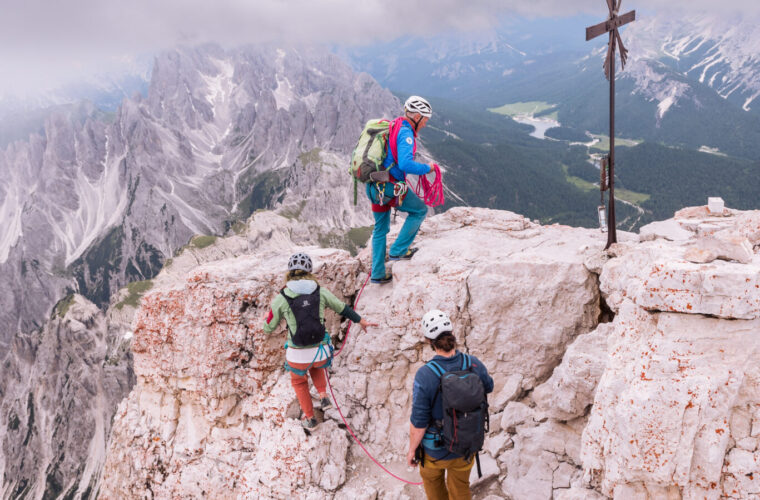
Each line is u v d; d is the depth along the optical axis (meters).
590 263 8.24
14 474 195.38
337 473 7.69
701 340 4.77
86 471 188.12
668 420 4.69
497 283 8.35
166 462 9.23
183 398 9.37
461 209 11.74
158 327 9.30
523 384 8.24
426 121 7.95
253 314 8.90
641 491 4.94
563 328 8.20
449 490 5.63
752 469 4.54
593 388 6.79
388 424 8.47
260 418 8.76
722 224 8.91
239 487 8.40
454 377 4.98
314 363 7.42
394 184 8.09
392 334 8.73
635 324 5.43
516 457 7.27
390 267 9.65
